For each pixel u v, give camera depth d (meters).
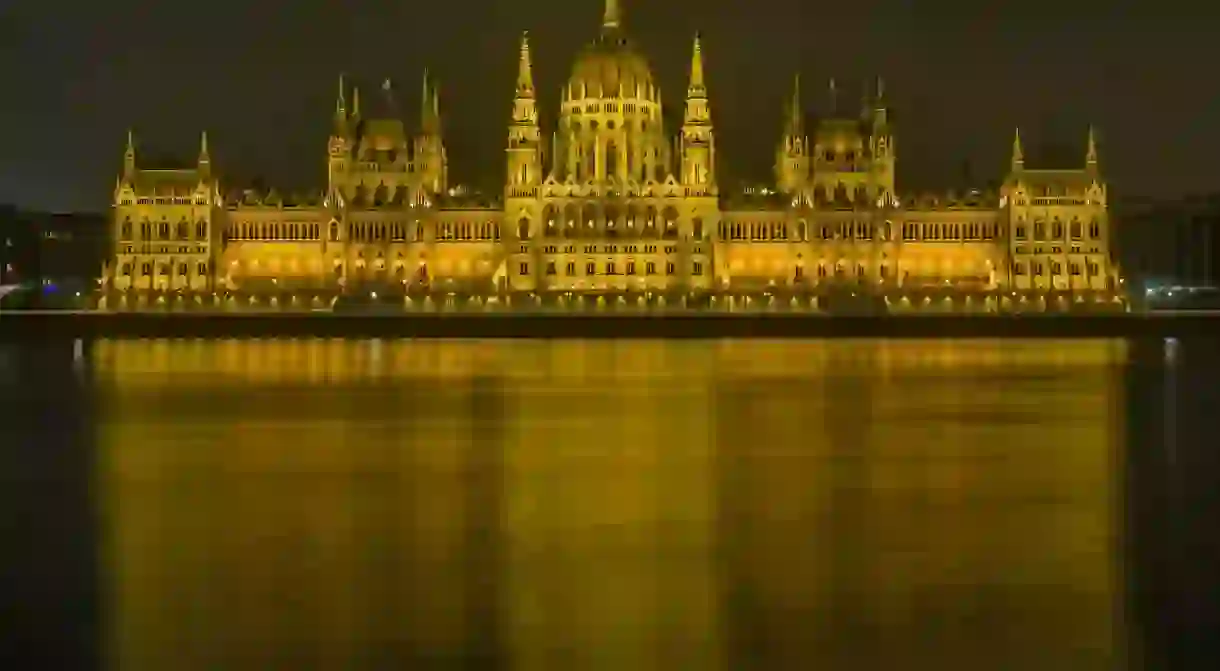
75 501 106.62
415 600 80.12
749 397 174.12
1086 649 72.56
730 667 70.44
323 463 124.38
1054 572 85.62
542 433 143.38
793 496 108.31
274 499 106.69
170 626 75.75
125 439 140.38
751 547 91.31
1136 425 148.62
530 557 89.06
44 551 90.12
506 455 128.88
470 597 80.56
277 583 83.19
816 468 121.31
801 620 76.88
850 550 90.56
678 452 130.50
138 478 117.31
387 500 106.56
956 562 87.62
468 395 176.88
